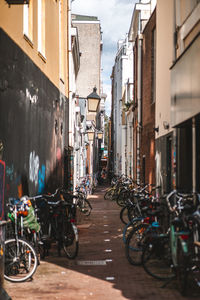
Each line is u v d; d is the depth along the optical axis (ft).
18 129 24.40
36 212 27.45
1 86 20.89
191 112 23.95
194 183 25.39
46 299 17.99
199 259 18.19
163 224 23.08
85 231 39.01
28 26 28.40
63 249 29.04
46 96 34.12
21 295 18.65
